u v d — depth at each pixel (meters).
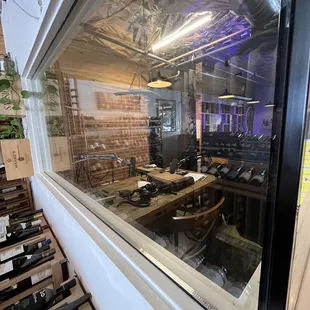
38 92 1.63
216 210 1.15
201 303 0.38
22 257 1.00
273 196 0.28
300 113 0.24
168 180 1.52
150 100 3.36
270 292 0.30
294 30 0.23
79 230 0.76
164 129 3.36
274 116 0.27
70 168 1.75
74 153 1.95
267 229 0.30
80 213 0.85
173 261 0.54
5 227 1.25
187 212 1.21
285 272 0.28
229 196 1.13
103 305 0.66
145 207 1.10
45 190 1.30
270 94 0.28
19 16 1.29
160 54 2.73
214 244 0.90
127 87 3.02
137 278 0.47
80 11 0.74
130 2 1.28
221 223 1.09
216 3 1.31
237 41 1.94
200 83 3.30
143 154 2.54
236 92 1.85
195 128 3.21
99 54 2.39
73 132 2.03
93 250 0.66
